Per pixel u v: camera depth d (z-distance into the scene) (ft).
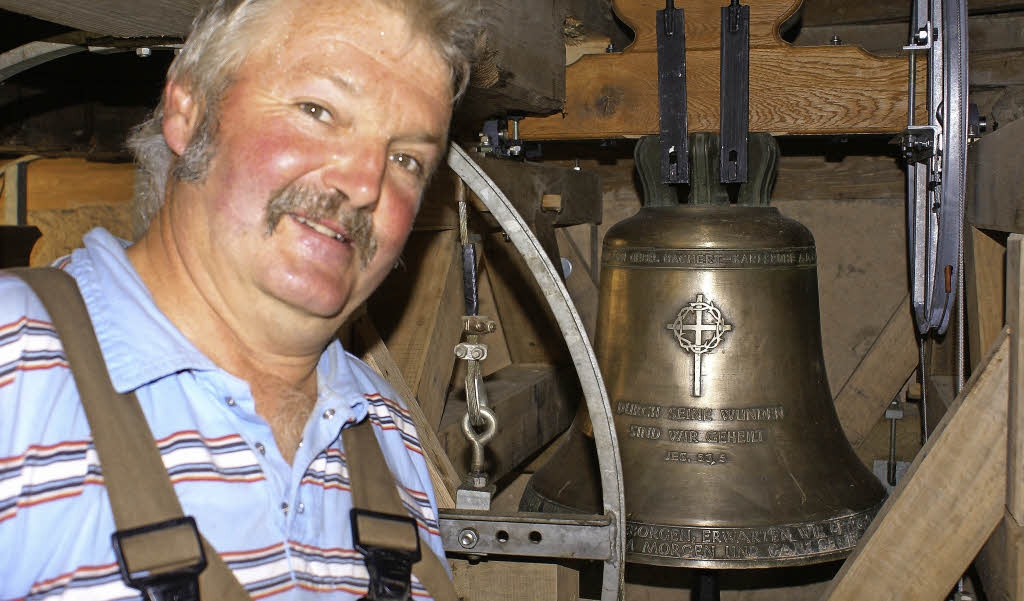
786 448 4.67
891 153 7.30
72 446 2.11
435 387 5.02
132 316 2.32
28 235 7.02
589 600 3.99
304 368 2.65
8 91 5.85
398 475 3.05
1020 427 3.52
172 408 2.31
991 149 4.59
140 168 2.81
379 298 5.18
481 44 2.87
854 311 7.45
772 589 7.74
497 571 3.66
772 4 4.91
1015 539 3.53
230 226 2.29
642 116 5.07
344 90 2.31
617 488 3.36
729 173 4.70
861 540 4.20
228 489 2.34
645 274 4.86
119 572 2.10
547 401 6.54
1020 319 3.55
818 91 4.90
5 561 2.02
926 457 3.88
